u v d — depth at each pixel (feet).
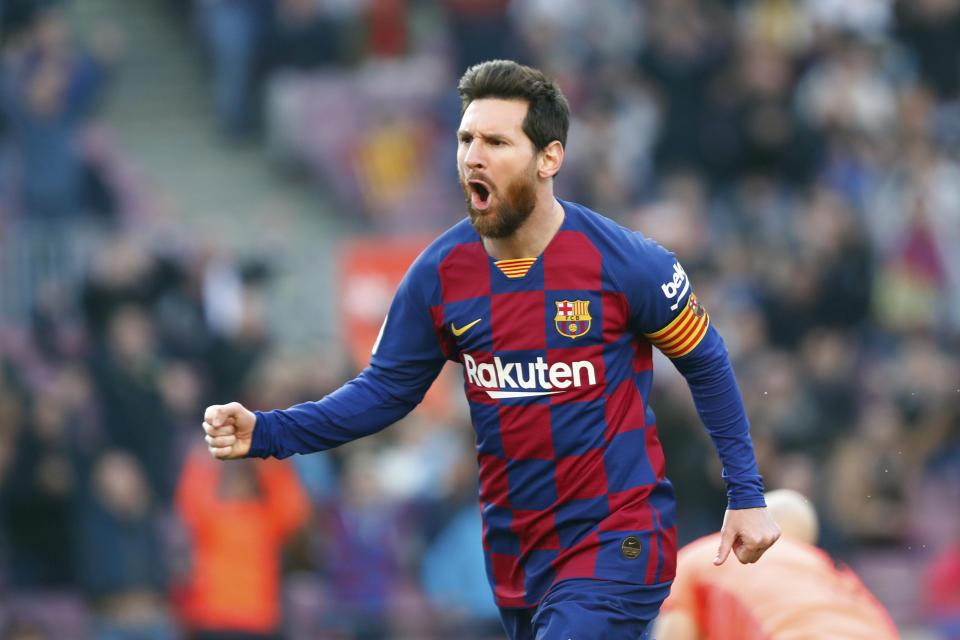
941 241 143.95
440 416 114.21
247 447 40.04
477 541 101.30
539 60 152.46
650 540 39.63
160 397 106.63
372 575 99.50
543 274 39.29
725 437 40.73
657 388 101.09
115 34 170.09
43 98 134.10
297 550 96.84
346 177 154.30
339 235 150.71
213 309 116.16
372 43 159.84
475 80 38.88
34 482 97.50
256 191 155.33
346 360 117.19
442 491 103.50
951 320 141.59
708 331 40.34
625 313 39.42
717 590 43.01
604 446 39.42
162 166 157.28
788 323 130.62
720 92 148.36
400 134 152.97
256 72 160.45
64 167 133.69
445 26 159.22
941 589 111.65
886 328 139.13
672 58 148.77
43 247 124.77
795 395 115.75
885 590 111.04
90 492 96.73
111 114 162.50
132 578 95.71
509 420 39.68
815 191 142.00
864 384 127.75
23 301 123.13
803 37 158.40
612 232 39.70
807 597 40.47
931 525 117.70
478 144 38.42
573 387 39.24
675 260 39.99
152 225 138.10
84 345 110.63
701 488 96.63
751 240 138.00
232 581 94.84
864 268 135.23
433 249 40.60
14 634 95.04
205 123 163.73
